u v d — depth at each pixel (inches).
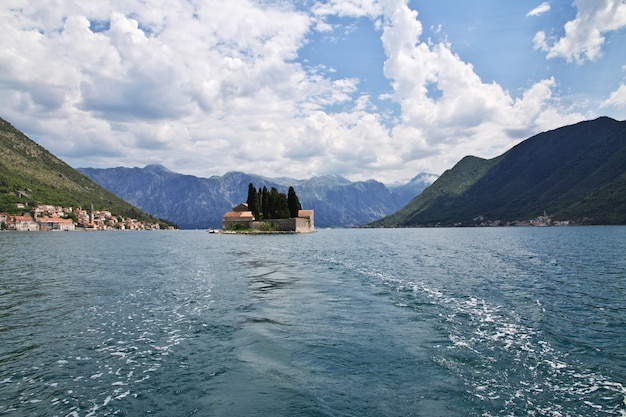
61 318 690.2
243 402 355.6
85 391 391.2
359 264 1592.0
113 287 1022.4
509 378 406.3
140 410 348.5
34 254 2298.2
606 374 419.8
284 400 357.1
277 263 1637.6
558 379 405.4
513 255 2052.2
